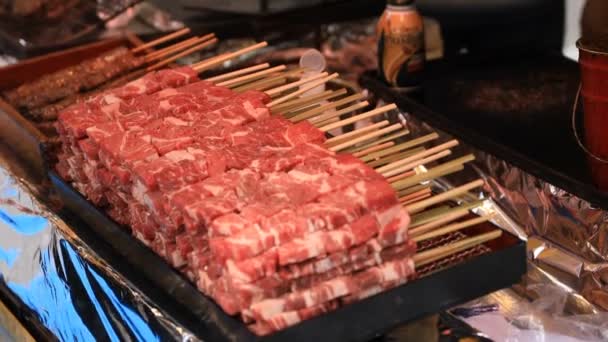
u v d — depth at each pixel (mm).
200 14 1709
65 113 1209
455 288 1015
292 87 1237
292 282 979
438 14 1744
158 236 1083
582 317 1160
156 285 1088
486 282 1028
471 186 1058
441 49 1612
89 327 1159
